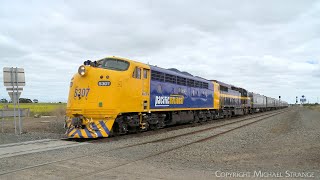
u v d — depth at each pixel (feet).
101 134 48.52
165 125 71.20
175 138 52.60
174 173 27.32
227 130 69.05
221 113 115.55
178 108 72.59
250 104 175.01
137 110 55.16
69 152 36.52
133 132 58.65
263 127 79.46
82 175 25.96
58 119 98.17
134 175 26.27
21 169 27.45
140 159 33.30
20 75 56.90
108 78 49.78
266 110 250.78
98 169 28.22
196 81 85.05
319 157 35.01
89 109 49.06
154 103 61.16
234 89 139.64
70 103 50.93
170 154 37.04
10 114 59.36
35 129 65.72
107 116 49.01
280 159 34.35
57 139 48.21
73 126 49.70
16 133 55.42
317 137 55.31
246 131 67.82
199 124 86.53
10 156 33.60
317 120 113.29
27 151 36.88
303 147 42.68
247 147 43.91
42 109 160.35
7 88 55.47
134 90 54.08
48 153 35.73
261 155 37.06
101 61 54.80
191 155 36.94
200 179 25.38
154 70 61.57
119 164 30.45
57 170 27.61
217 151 40.14
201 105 88.43
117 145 42.68
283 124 90.63
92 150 38.17
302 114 169.48
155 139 50.11
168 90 67.31
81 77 50.93
